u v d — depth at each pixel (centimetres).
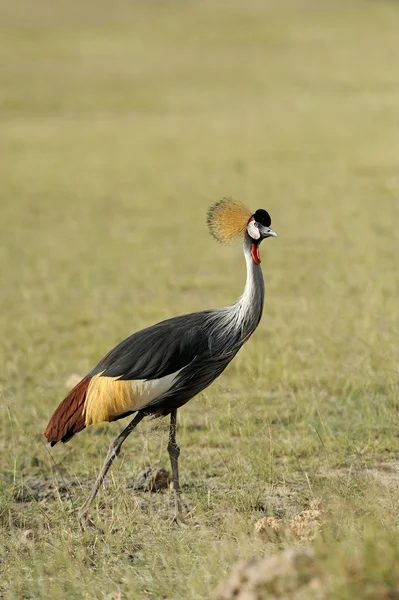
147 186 5309
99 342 2464
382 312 2411
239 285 3116
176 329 1378
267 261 3372
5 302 3050
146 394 1350
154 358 1348
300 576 926
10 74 9812
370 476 1456
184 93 8881
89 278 3306
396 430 1691
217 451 1662
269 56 10706
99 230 4247
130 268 3456
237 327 1384
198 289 3098
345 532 1134
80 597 1147
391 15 13038
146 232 4150
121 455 1695
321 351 2152
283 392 1967
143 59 10694
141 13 13625
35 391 2103
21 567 1253
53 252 3819
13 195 5188
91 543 1338
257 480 1508
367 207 4328
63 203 4953
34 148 6706
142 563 1257
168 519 1396
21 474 1645
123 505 1423
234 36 11906
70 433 1383
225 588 940
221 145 6481
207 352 1371
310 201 4559
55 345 2492
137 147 6594
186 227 4212
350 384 1941
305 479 1498
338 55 10544
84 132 7288
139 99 8644
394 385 1839
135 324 2619
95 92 9012
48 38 11862
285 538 1209
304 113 7600
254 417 1739
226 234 1412
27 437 1814
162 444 1638
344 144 6197
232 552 1182
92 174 5734
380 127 6769
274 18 13050
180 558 1209
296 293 2866
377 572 902
